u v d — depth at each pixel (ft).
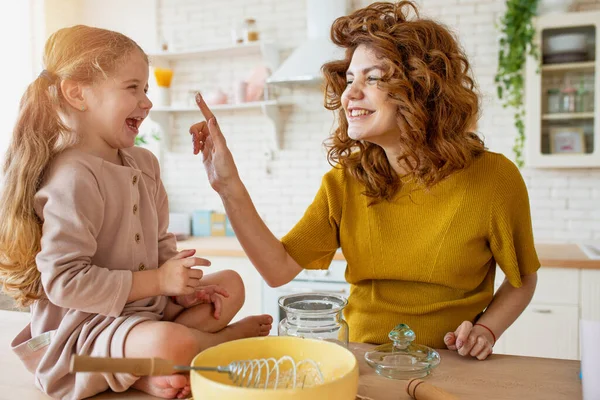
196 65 12.50
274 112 11.56
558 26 9.46
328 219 4.64
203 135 4.11
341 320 3.22
